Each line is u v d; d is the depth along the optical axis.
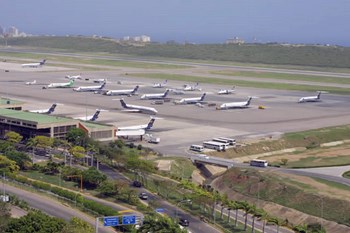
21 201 161.12
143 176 199.00
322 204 175.50
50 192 173.75
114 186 174.88
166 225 136.50
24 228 127.50
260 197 189.00
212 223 158.88
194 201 170.75
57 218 138.88
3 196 160.50
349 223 163.00
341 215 168.38
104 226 140.75
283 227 162.25
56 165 199.50
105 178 185.25
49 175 195.62
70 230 129.50
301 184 193.88
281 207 179.50
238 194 194.12
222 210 168.88
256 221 164.50
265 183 195.88
